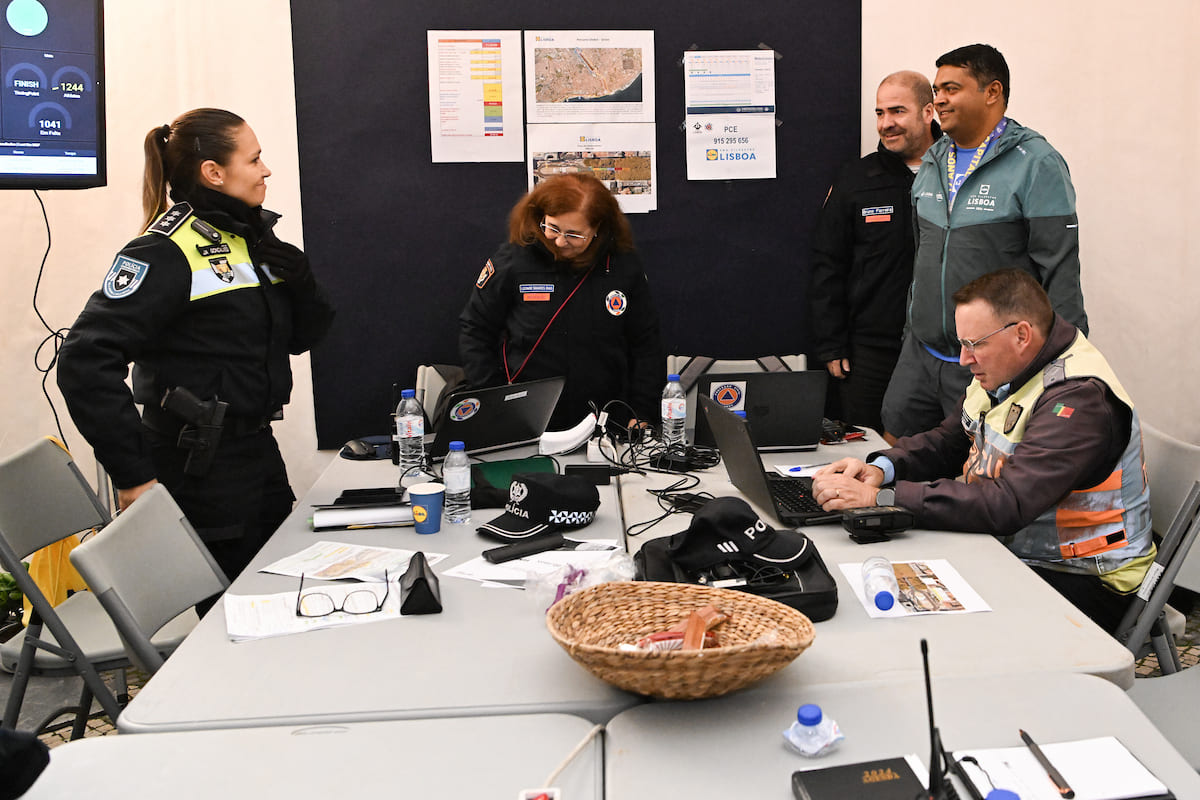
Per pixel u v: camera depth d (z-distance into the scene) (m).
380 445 3.03
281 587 1.82
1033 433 2.04
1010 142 3.00
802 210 3.84
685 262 3.84
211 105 3.58
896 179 3.54
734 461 2.32
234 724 1.31
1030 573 1.81
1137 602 2.05
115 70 3.48
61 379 2.13
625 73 3.72
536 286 3.15
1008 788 1.11
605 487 2.49
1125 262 3.71
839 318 3.69
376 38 3.63
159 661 1.77
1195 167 3.62
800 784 1.11
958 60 3.01
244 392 2.38
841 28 3.74
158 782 1.17
